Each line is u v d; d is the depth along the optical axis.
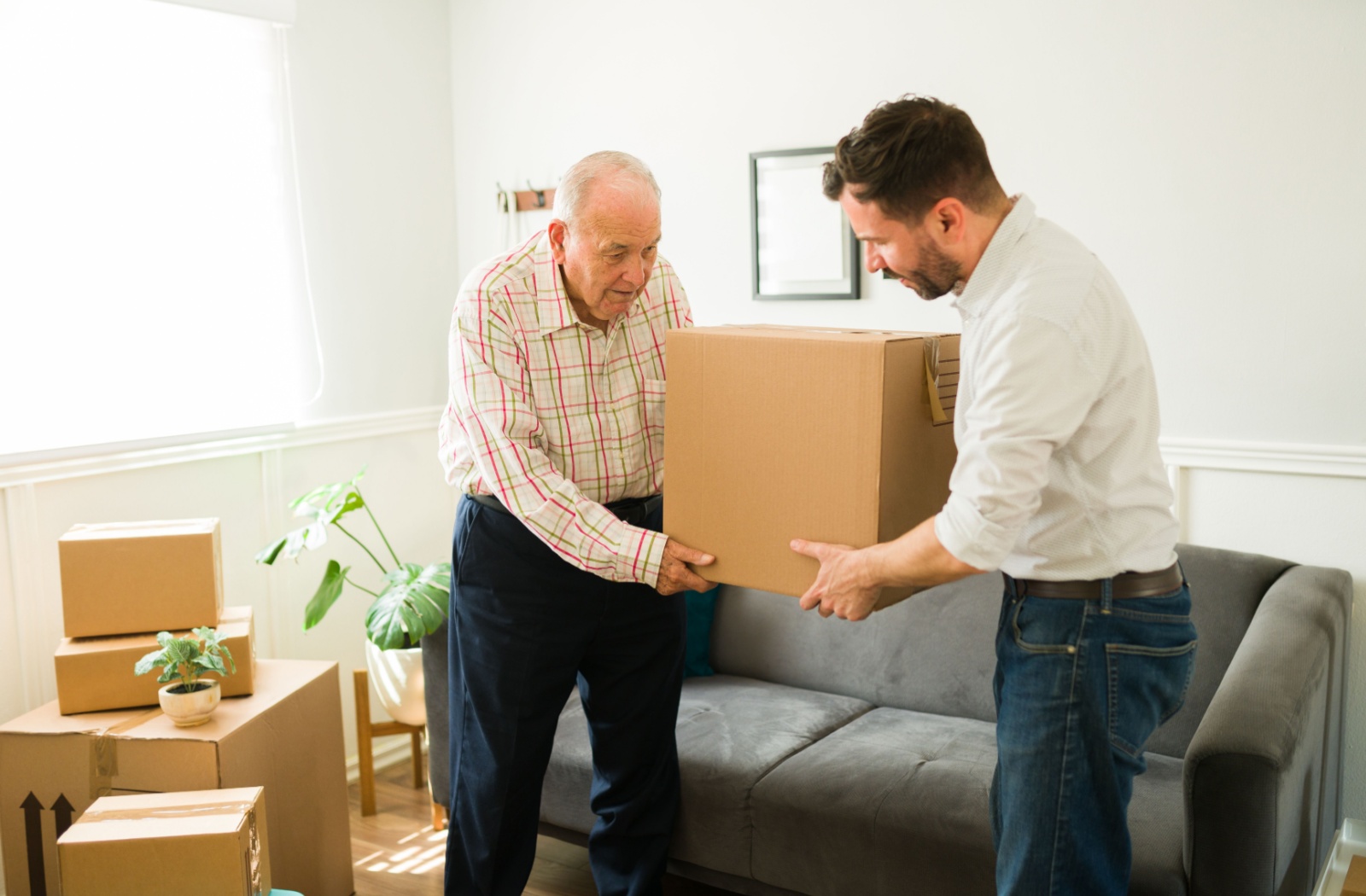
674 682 2.07
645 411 1.93
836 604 1.49
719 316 2.96
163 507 2.64
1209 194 2.29
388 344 3.18
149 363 2.61
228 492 2.79
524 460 1.76
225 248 2.74
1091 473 1.33
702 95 2.90
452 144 3.35
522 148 3.22
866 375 1.47
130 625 2.15
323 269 2.98
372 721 3.18
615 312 1.79
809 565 1.55
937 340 1.57
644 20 2.96
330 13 2.94
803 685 2.59
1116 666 1.35
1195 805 1.59
